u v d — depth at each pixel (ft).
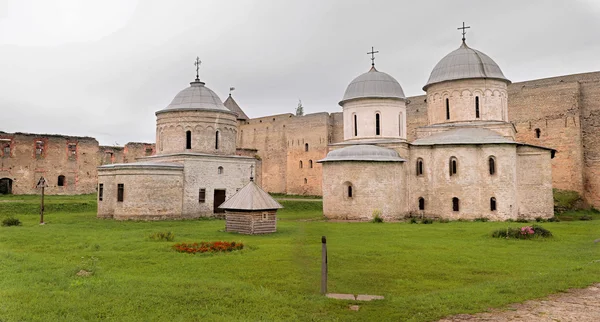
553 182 159.74
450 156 114.21
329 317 30.99
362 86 124.77
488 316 31.24
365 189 108.68
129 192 103.19
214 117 121.39
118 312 31.63
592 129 154.81
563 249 60.34
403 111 126.21
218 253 55.88
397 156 114.62
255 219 77.46
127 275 43.62
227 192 119.03
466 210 111.65
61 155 177.99
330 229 84.58
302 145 229.66
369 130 122.72
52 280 40.65
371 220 107.24
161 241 66.85
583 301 34.78
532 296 35.99
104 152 191.42
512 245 63.93
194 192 112.16
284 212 136.87
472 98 125.59
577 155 154.71
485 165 111.34
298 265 48.52
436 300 34.65
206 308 32.78
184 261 50.75
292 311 32.27
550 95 161.89
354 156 111.04
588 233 77.92
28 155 169.68
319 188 220.84
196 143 118.73
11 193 165.17
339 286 40.01
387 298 35.78
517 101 169.27
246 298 35.24
